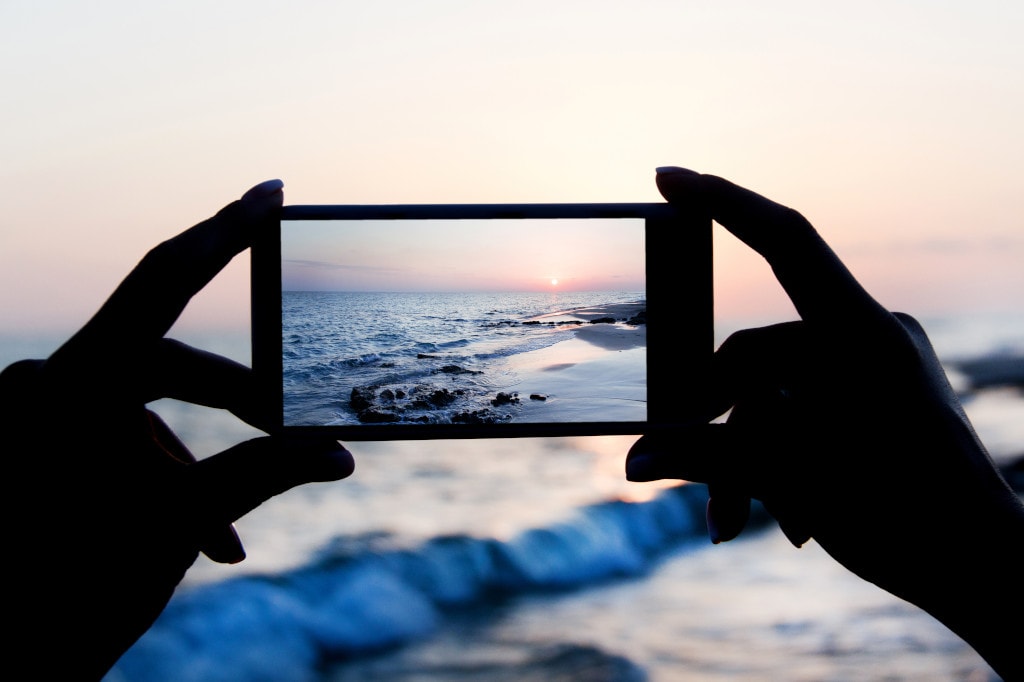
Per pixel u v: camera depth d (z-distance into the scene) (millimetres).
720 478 339
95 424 303
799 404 310
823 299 297
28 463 299
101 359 300
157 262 303
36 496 300
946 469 281
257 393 354
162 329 306
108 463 306
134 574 309
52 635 300
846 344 294
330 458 333
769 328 319
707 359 366
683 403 365
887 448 288
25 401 299
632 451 353
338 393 355
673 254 367
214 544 340
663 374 366
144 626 313
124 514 308
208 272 313
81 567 303
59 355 300
